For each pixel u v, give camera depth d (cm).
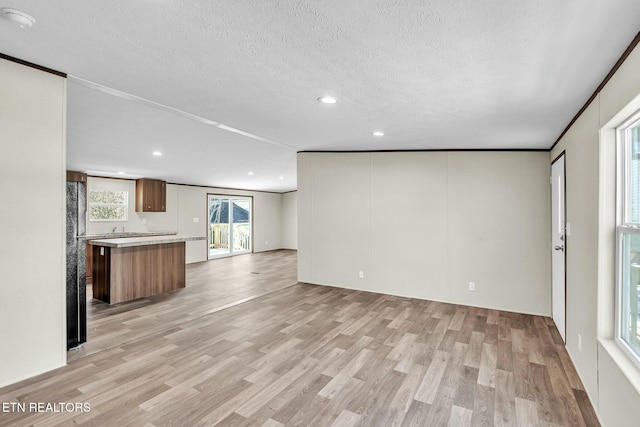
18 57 212
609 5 136
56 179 240
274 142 451
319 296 486
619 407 174
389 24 160
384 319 387
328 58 200
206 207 909
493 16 149
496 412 211
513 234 427
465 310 425
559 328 350
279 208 1155
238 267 762
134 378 247
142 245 481
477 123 322
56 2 150
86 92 283
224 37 180
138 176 727
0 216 216
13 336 225
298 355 290
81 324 306
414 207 482
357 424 198
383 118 321
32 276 232
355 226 523
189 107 302
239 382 244
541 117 290
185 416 203
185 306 441
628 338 192
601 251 207
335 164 536
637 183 190
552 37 164
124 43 190
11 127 218
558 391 235
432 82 229
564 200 320
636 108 172
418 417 205
